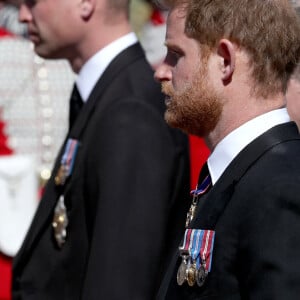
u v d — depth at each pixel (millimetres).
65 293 12898
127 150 12688
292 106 10594
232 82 9805
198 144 16297
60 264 12953
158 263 12570
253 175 9375
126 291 12359
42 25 13633
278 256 8906
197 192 10008
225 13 9812
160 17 21234
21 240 18281
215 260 9383
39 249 13172
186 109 9961
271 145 9500
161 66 10320
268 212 9070
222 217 9438
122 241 12445
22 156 18531
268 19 9750
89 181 12820
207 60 9914
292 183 9102
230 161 9758
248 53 9750
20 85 18688
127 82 13180
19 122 18641
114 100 13031
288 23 9789
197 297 9469
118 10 13531
